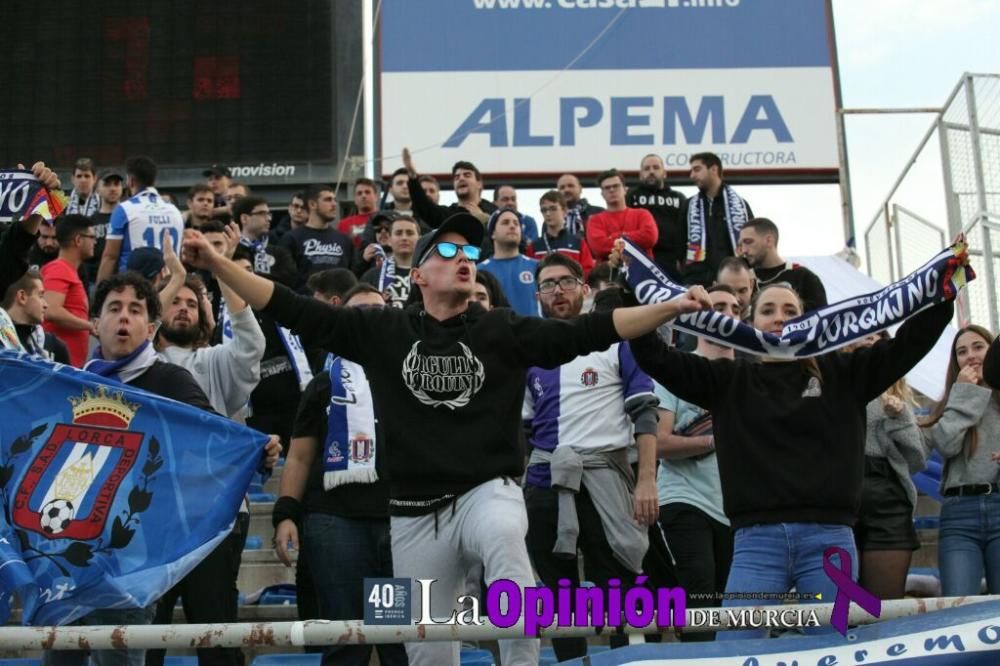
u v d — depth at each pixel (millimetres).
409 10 31172
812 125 30844
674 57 31094
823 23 31297
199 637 8938
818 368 10477
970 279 10078
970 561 13172
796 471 10219
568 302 13586
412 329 9750
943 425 13352
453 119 30766
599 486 12594
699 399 10617
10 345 11562
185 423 10938
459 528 9531
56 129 27266
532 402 13188
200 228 19266
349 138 27375
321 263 22922
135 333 11711
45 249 20016
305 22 27766
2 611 10289
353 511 12156
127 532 10586
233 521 10766
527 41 31094
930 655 8828
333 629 8945
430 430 9547
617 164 30656
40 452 10711
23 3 27703
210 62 27641
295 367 16688
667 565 13023
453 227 9898
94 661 10648
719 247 22812
